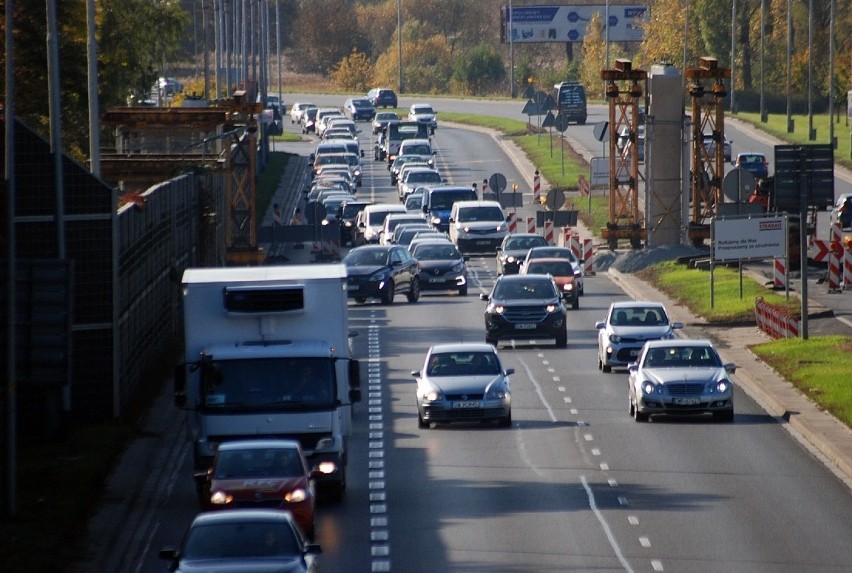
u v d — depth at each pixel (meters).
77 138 193.00
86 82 182.38
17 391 96.06
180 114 190.88
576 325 153.12
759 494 77.81
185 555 53.59
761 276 177.25
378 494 79.88
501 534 69.50
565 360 131.25
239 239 197.88
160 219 131.75
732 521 71.38
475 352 103.62
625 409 106.81
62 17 181.38
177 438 98.75
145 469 88.12
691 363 103.44
